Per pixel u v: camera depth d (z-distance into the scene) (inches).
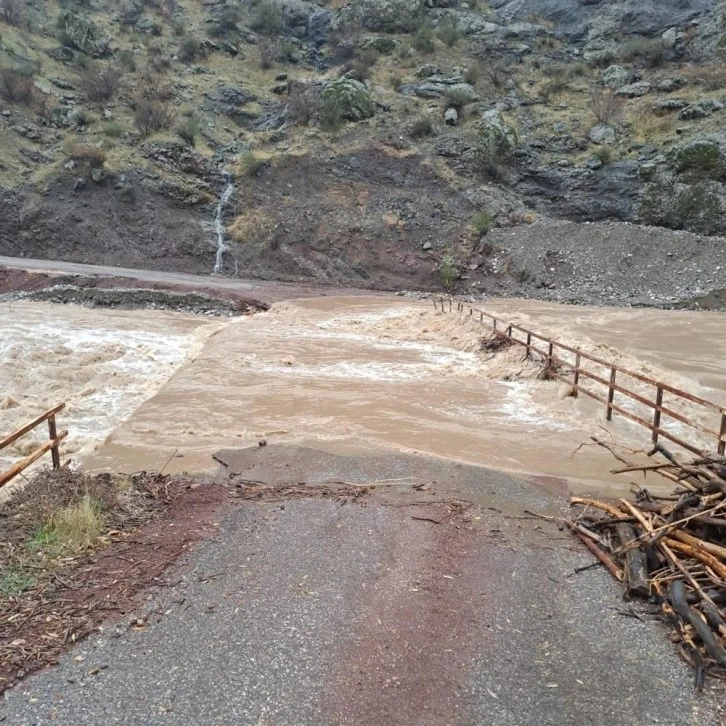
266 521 213.0
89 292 839.7
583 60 1812.3
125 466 285.0
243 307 864.3
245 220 1337.4
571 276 1185.4
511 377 503.2
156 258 1251.8
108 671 134.3
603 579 183.8
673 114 1517.0
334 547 194.4
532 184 1465.3
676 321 856.9
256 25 2016.5
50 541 188.4
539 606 167.8
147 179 1339.8
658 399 330.6
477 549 198.8
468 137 1526.8
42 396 430.3
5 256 1198.3
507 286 1202.0
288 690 130.4
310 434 338.6
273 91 1747.0
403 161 1461.6
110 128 1401.3
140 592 164.4
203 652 141.4
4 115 1374.3
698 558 175.3
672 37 1708.9
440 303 999.6
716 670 140.9
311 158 1457.9
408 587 172.2
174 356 576.1
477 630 154.4
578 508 239.9
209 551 188.7
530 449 324.5
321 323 773.9
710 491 198.2
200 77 1738.4
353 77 1690.5
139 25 1876.2
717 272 1090.1
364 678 134.6
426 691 131.6
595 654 147.0
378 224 1333.7
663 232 1212.5
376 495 242.1
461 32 1923.0
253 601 162.2
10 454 320.5
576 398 436.5
